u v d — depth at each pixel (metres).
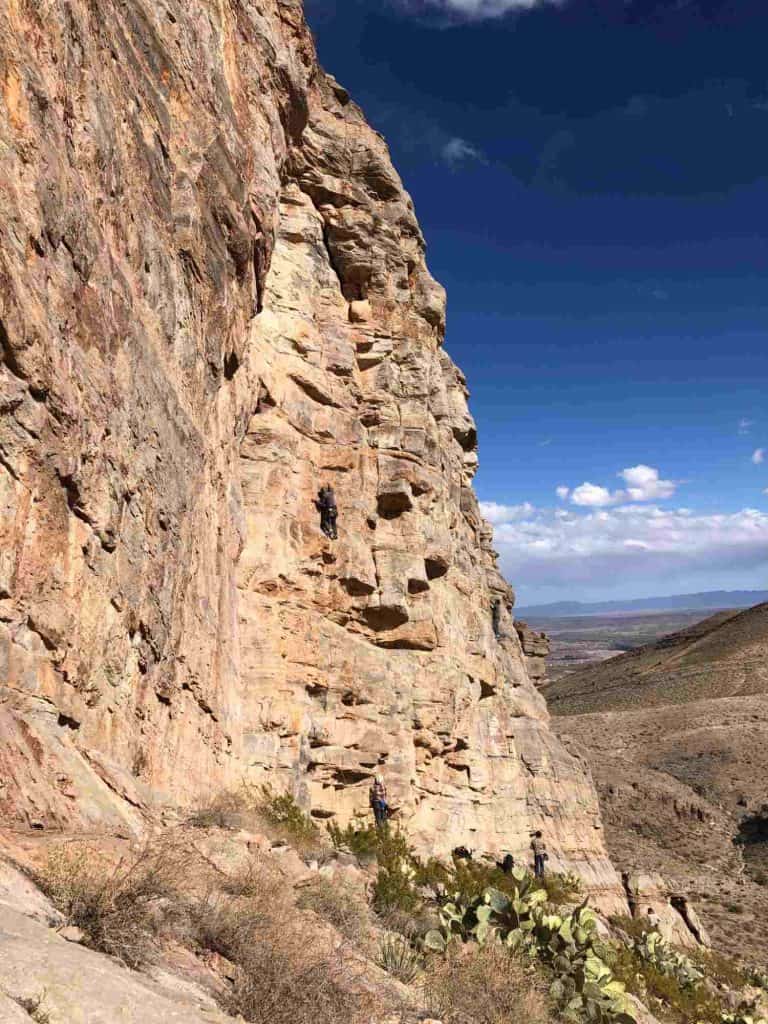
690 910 40.75
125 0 11.52
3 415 7.67
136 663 10.90
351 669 22.59
